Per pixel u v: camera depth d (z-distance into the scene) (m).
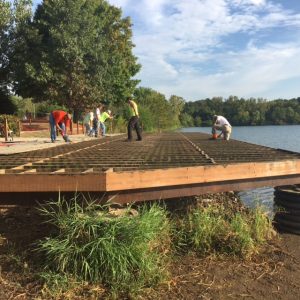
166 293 3.73
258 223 5.32
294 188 6.09
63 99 25.38
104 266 3.79
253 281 4.09
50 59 23.53
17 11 24.22
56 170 5.23
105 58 25.56
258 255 4.78
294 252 4.95
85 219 4.04
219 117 15.67
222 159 6.85
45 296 3.52
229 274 4.22
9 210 5.47
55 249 3.87
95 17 25.62
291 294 3.84
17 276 3.81
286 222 5.80
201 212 5.34
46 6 24.52
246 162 5.86
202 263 4.46
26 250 4.24
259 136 41.50
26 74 23.62
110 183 4.48
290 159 6.72
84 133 22.09
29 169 5.41
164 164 5.93
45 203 4.72
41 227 4.85
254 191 9.68
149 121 42.97
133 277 3.82
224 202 7.23
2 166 6.02
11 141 14.38
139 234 3.99
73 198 4.54
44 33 24.94
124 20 31.36
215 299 3.67
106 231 3.93
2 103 26.95
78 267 3.83
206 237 4.83
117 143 12.77
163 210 5.01
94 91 25.08
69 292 3.59
